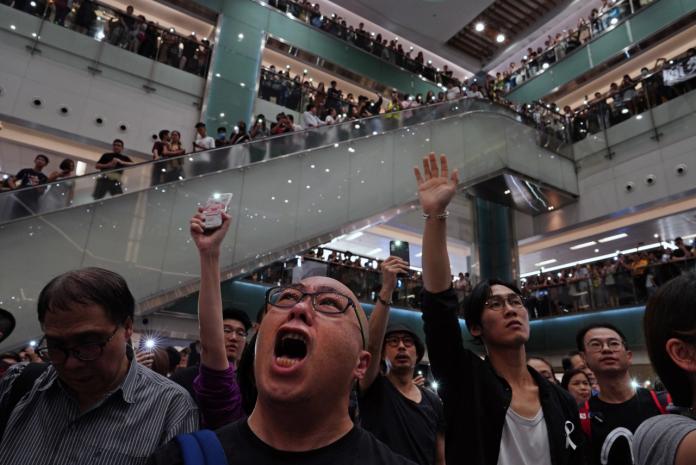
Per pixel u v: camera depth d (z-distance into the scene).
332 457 0.77
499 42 16.67
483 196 11.97
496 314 1.59
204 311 1.40
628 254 10.35
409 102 11.11
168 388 1.32
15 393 1.27
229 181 6.42
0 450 1.16
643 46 12.42
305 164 7.25
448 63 17.41
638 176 10.88
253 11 12.02
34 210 4.89
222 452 0.74
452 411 1.48
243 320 2.30
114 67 9.49
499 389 1.48
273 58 13.00
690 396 0.88
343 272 9.22
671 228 11.67
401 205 8.04
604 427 2.06
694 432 0.79
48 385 1.23
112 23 9.62
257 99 11.04
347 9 15.26
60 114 8.72
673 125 10.45
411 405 2.17
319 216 7.11
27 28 8.62
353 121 8.14
